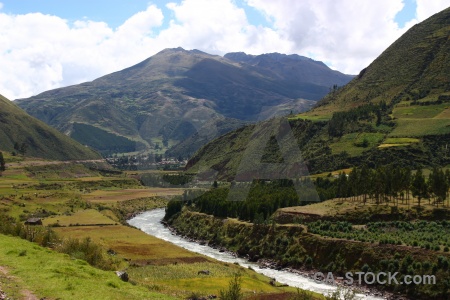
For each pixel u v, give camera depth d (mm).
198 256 90500
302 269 94938
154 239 106750
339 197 126625
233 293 36188
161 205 192500
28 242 51875
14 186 173250
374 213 112625
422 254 80938
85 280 35438
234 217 127562
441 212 108625
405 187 115875
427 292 73250
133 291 35000
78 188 195500
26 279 32594
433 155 183750
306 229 105938
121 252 88188
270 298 50844
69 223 122375
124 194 190875
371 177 122938
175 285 57688
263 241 110125
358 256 89062
